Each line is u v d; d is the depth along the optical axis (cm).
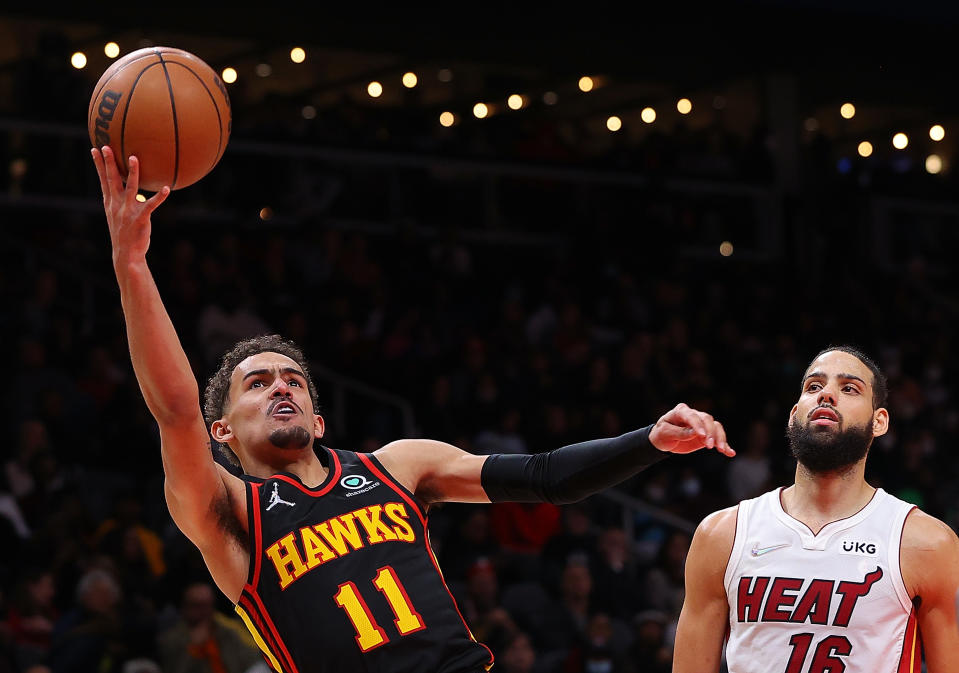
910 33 1953
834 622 417
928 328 1822
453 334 1505
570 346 1499
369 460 446
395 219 1653
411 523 433
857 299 1794
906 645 416
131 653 886
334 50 1838
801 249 1886
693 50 1858
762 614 424
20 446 1088
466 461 454
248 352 473
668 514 1255
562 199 1753
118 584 934
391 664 405
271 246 1449
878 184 1970
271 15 1645
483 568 1058
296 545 419
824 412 429
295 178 1591
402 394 1350
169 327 401
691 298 1738
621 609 1126
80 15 1591
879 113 2200
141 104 425
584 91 2045
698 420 404
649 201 1739
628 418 1395
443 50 1766
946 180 2070
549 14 1766
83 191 1495
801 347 1705
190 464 409
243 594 422
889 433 1520
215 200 1544
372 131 1723
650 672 1020
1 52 1780
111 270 1445
